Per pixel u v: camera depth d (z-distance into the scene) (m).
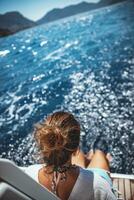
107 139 2.98
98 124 3.12
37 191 0.77
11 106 3.49
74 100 3.39
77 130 1.08
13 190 0.66
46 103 3.42
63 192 1.06
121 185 2.28
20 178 0.70
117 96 3.34
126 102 3.27
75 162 1.79
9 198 0.66
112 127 3.08
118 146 2.91
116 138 2.98
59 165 1.06
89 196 1.06
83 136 3.02
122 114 3.17
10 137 3.21
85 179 1.08
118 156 2.84
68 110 3.29
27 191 0.73
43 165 1.15
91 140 2.98
